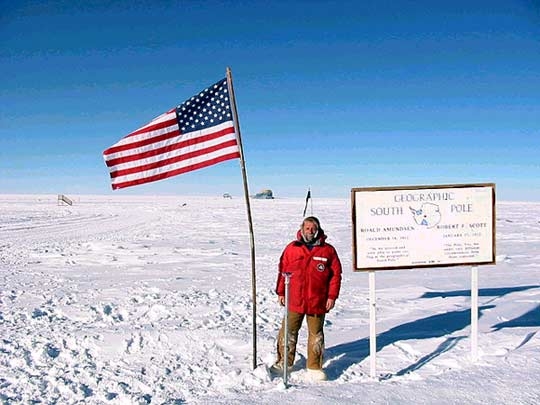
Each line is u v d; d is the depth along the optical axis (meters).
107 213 51.91
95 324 7.45
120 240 22.83
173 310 8.39
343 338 6.68
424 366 5.46
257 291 10.22
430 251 5.33
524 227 29.62
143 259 16.22
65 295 9.92
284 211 55.34
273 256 16.88
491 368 5.17
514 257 15.98
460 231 5.37
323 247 5.20
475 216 5.39
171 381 5.16
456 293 9.99
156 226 32.91
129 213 51.81
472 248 5.39
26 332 6.95
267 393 4.74
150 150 5.46
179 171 5.49
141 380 5.20
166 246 19.97
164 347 6.23
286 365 4.91
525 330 6.67
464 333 6.77
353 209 5.24
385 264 5.26
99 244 20.08
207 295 9.81
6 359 5.79
